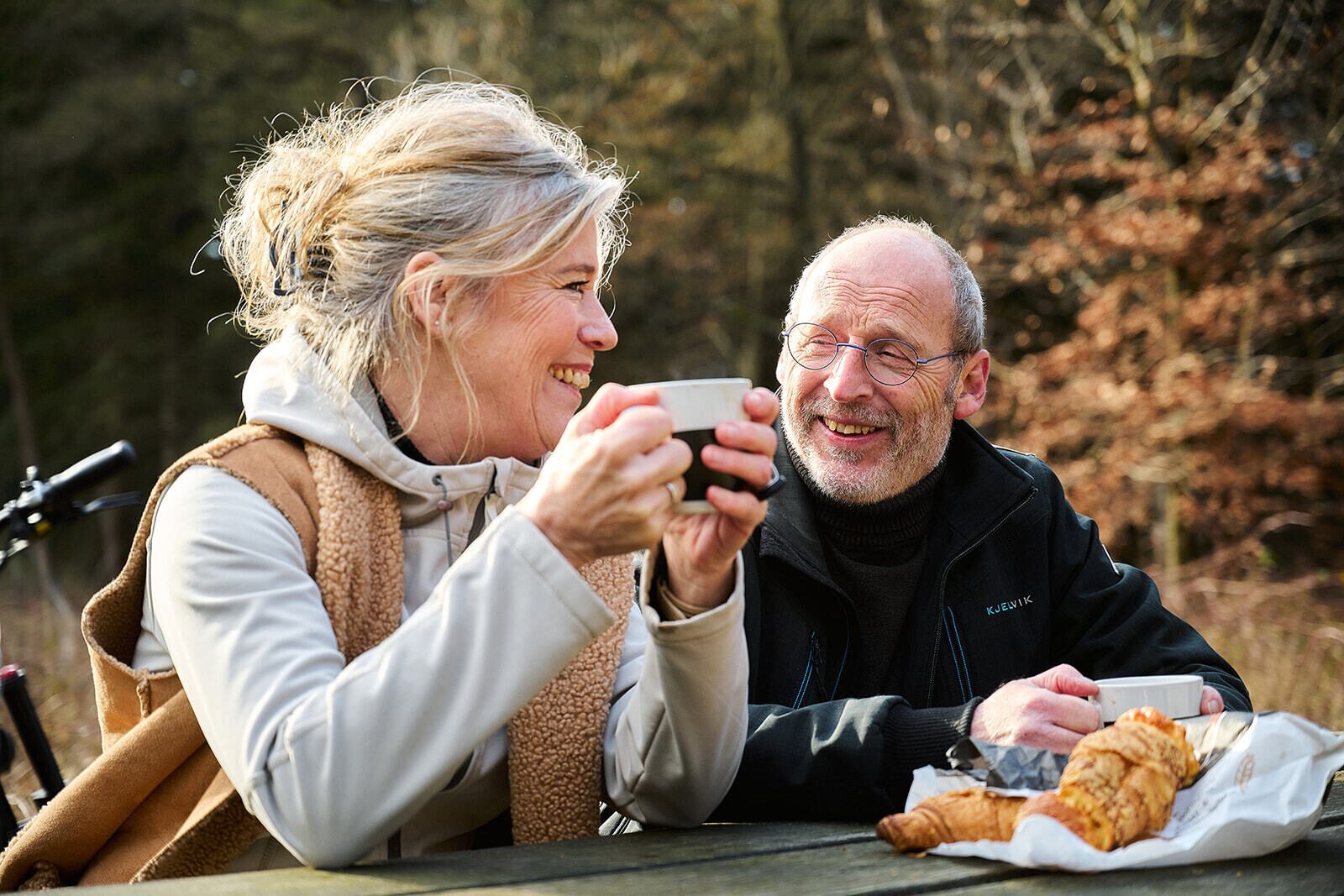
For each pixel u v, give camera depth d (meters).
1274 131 9.27
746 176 13.20
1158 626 2.11
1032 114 10.80
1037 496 2.17
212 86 15.75
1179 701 1.44
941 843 1.17
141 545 1.37
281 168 1.58
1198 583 7.93
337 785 1.11
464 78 13.34
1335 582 8.41
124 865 1.38
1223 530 9.41
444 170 1.49
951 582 2.09
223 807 1.31
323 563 1.36
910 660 2.05
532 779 1.47
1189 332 9.44
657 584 1.29
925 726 1.44
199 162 16.34
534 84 13.42
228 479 1.34
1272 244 9.55
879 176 13.16
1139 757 1.16
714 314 14.05
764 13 12.99
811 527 2.04
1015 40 10.63
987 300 10.80
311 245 1.52
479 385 1.49
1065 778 1.15
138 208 16.44
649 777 1.39
